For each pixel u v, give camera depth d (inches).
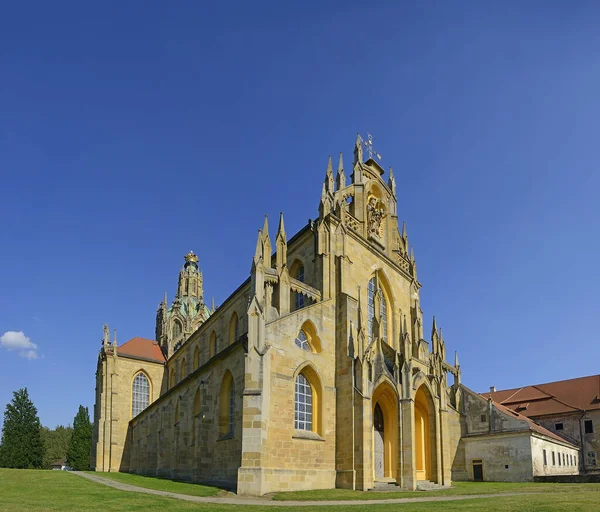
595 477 2386.8
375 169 2837.1
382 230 2765.7
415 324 2711.6
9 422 5002.5
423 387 2290.8
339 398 1984.5
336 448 1935.3
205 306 5743.1
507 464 2819.9
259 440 1614.2
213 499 1441.9
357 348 1996.8
